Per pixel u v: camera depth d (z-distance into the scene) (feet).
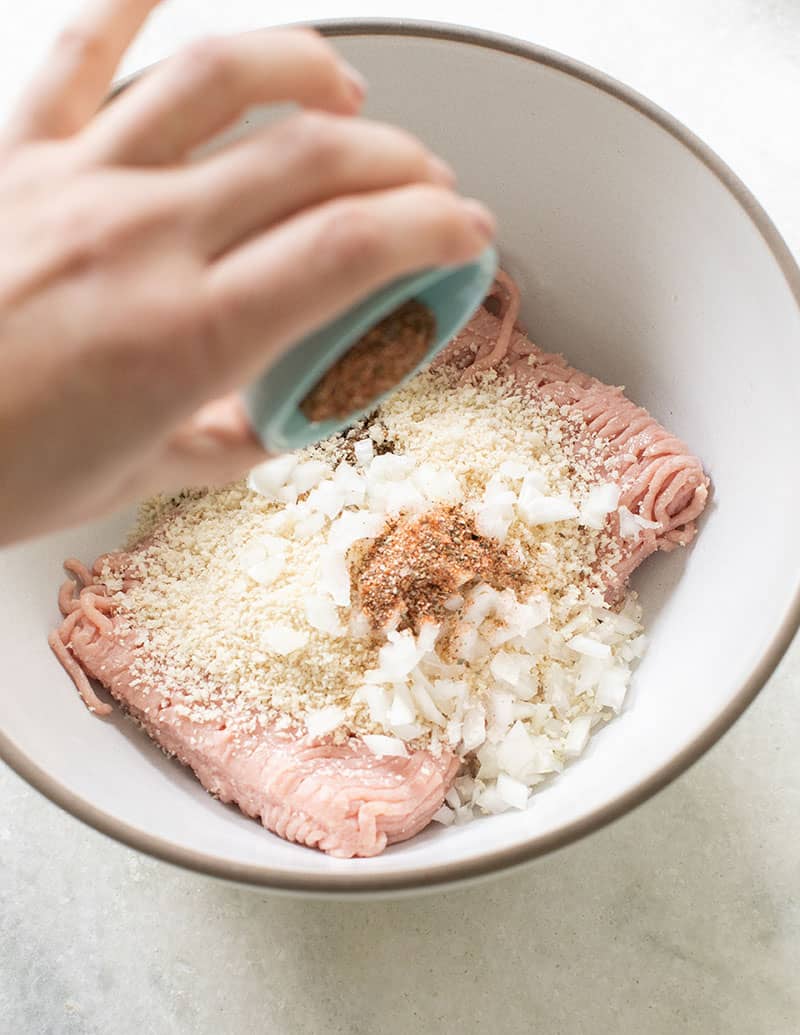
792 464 1.88
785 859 2.07
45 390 1.44
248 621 2.00
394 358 1.62
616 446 2.08
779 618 1.78
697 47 2.40
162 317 1.42
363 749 1.97
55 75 1.53
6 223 1.46
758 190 2.31
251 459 1.66
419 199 1.45
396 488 2.06
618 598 2.09
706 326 2.02
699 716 1.79
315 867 1.77
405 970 2.04
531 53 1.95
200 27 2.43
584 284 2.15
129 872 2.09
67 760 1.87
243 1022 2.04
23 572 2.02
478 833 1.89
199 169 1.45
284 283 1.41
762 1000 2.03
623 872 2.07
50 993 2.05
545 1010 2.03
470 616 2.00
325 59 1.50
